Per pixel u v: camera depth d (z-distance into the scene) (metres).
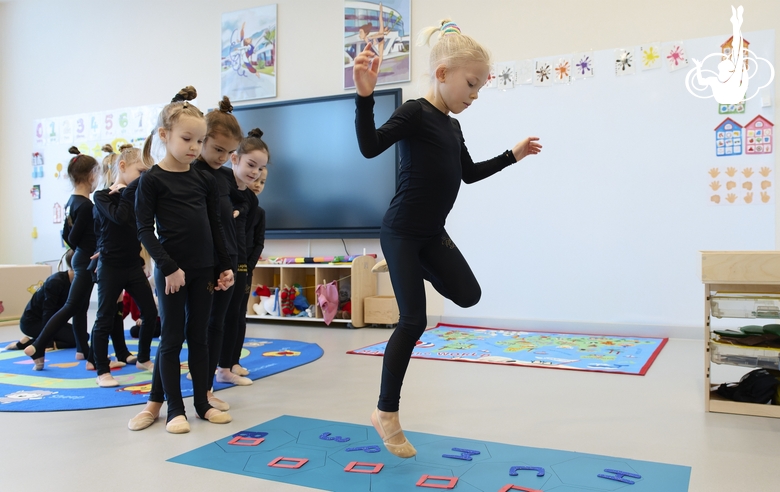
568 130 3.99
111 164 3.11
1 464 1.57
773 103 3.51
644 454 1.60
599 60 3.91
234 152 2.41
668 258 3.75
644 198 3.81
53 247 5.87
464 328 4.16
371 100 1.42
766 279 1.95
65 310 2.91
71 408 2.14
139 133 5.48
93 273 2.95
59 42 5.86
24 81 6.02
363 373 2.69
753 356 2.01
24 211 6.01
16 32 6.05
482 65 1.54
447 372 2.71
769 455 1.59
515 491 1.35
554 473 1.46
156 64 5.41
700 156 3.67
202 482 1.43
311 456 1.60
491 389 2.37
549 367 2.81
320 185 4.66
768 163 3.52
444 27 1.68
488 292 4.23
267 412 2.04
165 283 1.89
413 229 1.55
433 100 1.61
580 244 3.97
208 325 2.15
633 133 3.83
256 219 2.68
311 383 2.49
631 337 3.73
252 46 5.00
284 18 4.89
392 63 4.48
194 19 5.25
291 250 4.86
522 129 4.11
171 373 1.90
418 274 1.54
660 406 2.11
